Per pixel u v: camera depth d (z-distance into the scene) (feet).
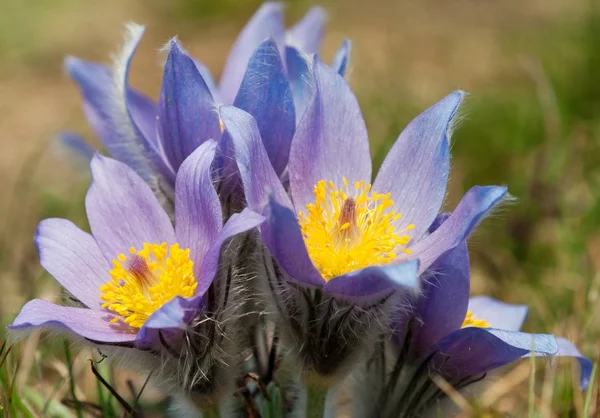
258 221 0.73
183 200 0.80
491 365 0.82
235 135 0.76
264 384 0.86
